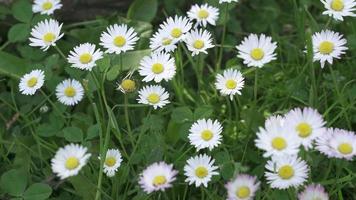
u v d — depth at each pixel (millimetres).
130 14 595
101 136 476
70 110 543
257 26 624
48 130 521
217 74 524
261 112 548
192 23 563
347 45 556
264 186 487
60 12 606
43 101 539
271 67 574
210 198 473
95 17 616
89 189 475
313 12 628
